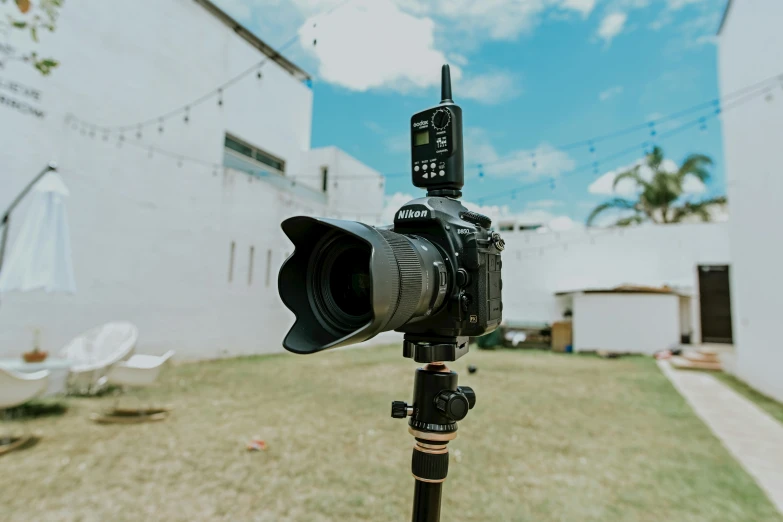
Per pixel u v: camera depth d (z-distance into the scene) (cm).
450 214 134
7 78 575
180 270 835
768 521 279
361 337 91
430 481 123
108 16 716
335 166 1341
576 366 1004
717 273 1400
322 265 112
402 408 128
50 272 492
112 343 650
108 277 706
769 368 661
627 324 1320
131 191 748
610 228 1519
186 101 877
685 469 365
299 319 106
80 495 298
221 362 881
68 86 653
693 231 1431
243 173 984
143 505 287
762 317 686
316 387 654
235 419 473
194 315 862
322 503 292
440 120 146
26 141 596
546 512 286
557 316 1559
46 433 420
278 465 352
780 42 579
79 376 609
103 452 374
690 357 1048
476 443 418
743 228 753
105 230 704
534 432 459
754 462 386
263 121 1141
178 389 616
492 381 766
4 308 575
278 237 1091
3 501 288
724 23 798
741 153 742
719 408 591
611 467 367
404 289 100
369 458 370
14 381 413
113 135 720
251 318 1000
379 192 1636
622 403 609
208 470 341
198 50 910
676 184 1873
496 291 137
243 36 1097
